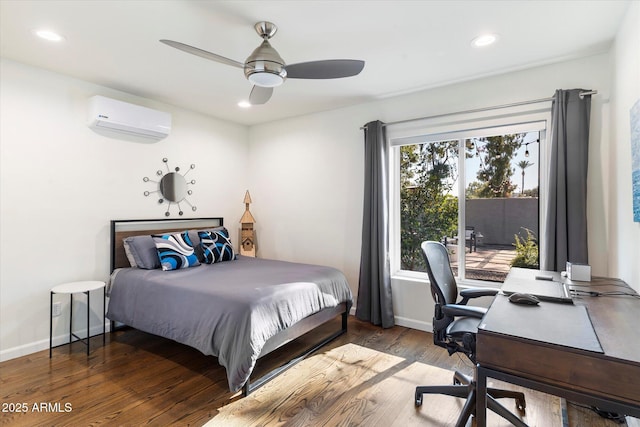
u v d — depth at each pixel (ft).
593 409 6.56
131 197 11.29
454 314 5.96
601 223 8.13
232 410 6.59
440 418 6.39
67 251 9.77
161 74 9.59
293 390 7.34
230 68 9.16
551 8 6.44
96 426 6.06
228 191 14.69
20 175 8.87
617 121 7.32
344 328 10.80
